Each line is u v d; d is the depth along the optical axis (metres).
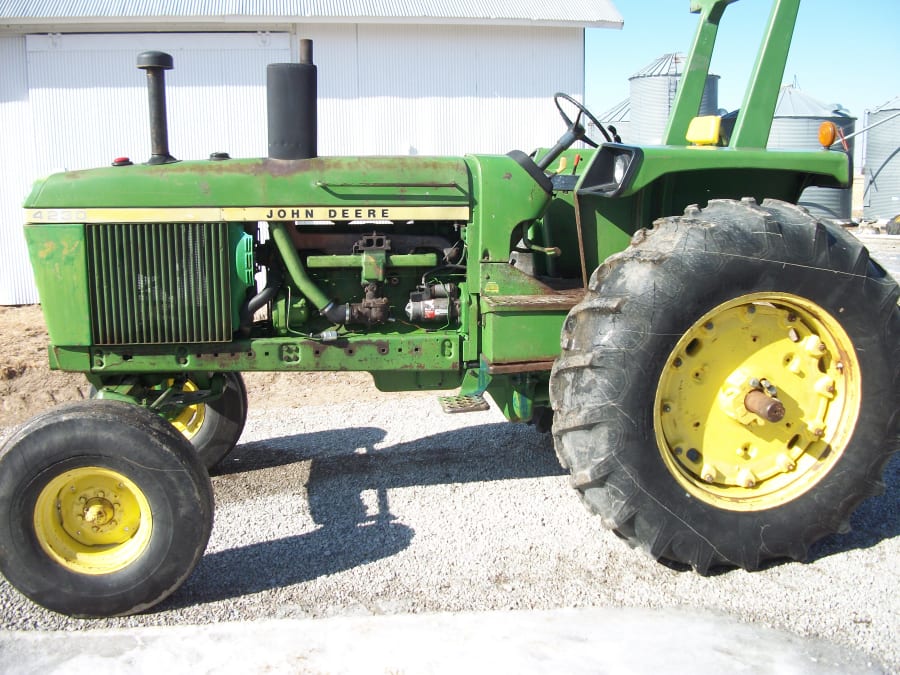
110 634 2.77
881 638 2.74
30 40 9.97
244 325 3.40
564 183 3.62
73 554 2.91
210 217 3.27
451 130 10.85
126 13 9.78
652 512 3.03
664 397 3.12
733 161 3.31
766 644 2.70
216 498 3.94
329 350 3.43
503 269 3.44
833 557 3.30
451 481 4.10
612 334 2.98
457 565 3.23
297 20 10.06
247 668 2.59
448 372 3.65
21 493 2.78
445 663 2.60
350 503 3.85
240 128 10.41
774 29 3.55
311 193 3.32
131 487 2.88
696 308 2.99
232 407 4.20
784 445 3.26
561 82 10.96
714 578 3.13
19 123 10.12
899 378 3.20
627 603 2.96
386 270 3.62
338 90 10.57
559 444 3.16
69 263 3.22
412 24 10.47
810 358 3.24
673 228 3.11
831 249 3.08
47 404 5.73
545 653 2.65
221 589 3.09
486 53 10.75
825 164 3.44
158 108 3.40
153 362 3.38
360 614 2.89
